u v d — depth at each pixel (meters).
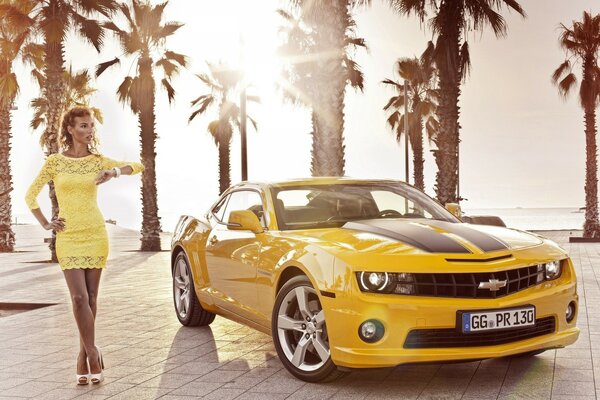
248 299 6.04
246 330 7.41
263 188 6.39
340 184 6.54
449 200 18.50
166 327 7.73
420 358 4.63
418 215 6.27
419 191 6.80
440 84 18.59
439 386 4.97
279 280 5.48
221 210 7.24
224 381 5.29
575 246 24.83
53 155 5.21
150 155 26.92
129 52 26.47
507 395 4.70
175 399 4.86
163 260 20.14
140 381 5.39
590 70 31.78
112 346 6.77
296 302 5.36
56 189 5.20
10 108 27.83
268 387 5.07
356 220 5.97
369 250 4.89
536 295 4.95
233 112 36.59
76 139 5.26
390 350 4.64
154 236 26.73
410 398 4.68
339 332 4.77
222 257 6.55
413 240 5.04
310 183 6.50
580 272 13.72
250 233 6.17
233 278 6.31
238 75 22.34
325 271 4.89
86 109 5.30
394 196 6.48
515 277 4.91
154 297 10.57
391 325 4.64
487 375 5.25
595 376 5.17
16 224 71.69
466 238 5.14
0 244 27.42
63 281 13.72
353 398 4.72
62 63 19.94
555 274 5.21
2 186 27.69
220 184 37.12
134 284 12.74
